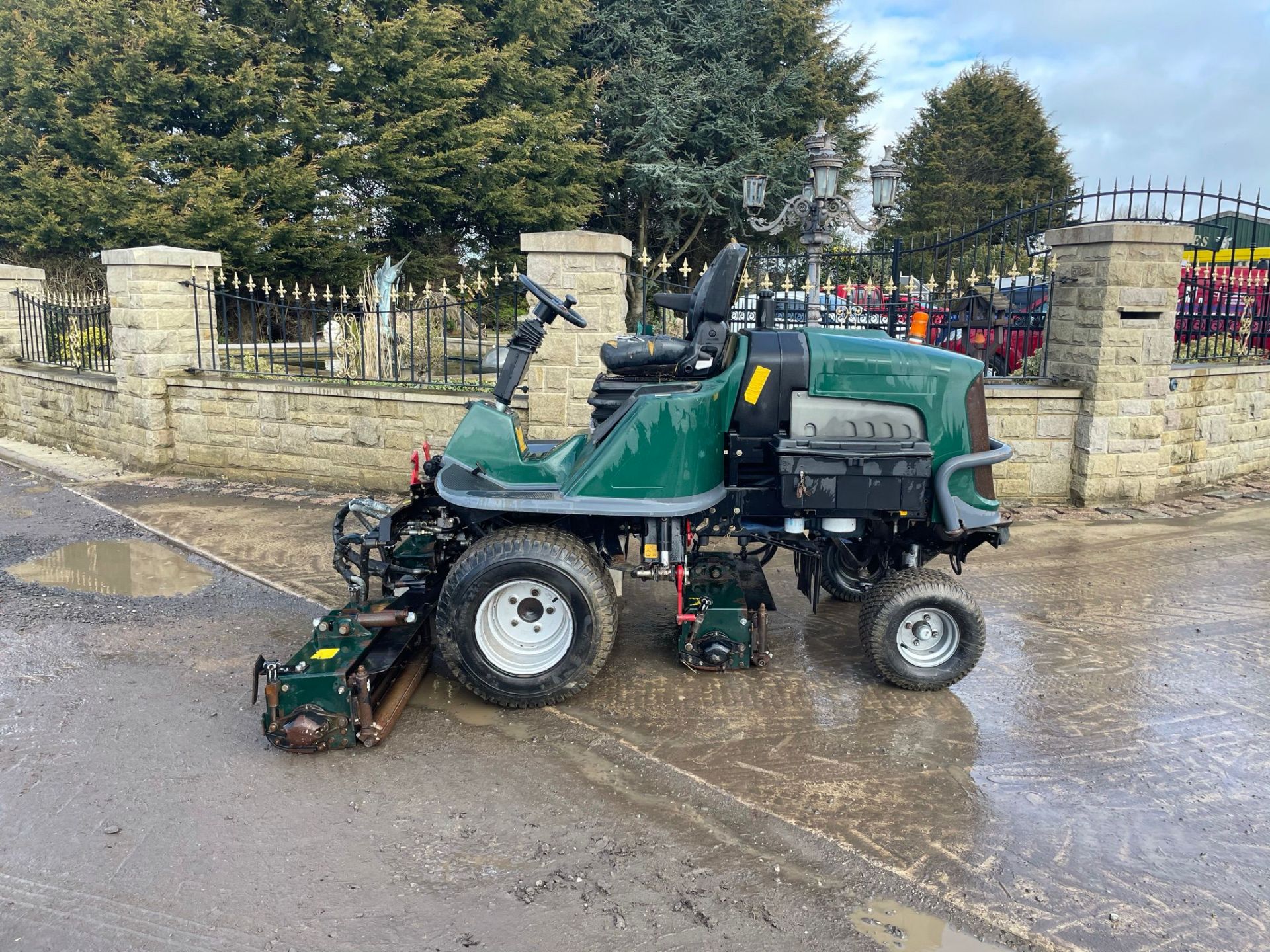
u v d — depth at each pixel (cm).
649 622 529
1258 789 342
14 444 1138
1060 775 351
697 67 2262
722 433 422
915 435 416
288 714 359
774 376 415
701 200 2241
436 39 1988
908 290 1043
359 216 1841
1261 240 1372
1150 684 438
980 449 425
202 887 278
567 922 263
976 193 2861
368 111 1902
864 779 346
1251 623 520
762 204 936
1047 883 283
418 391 817
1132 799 333
